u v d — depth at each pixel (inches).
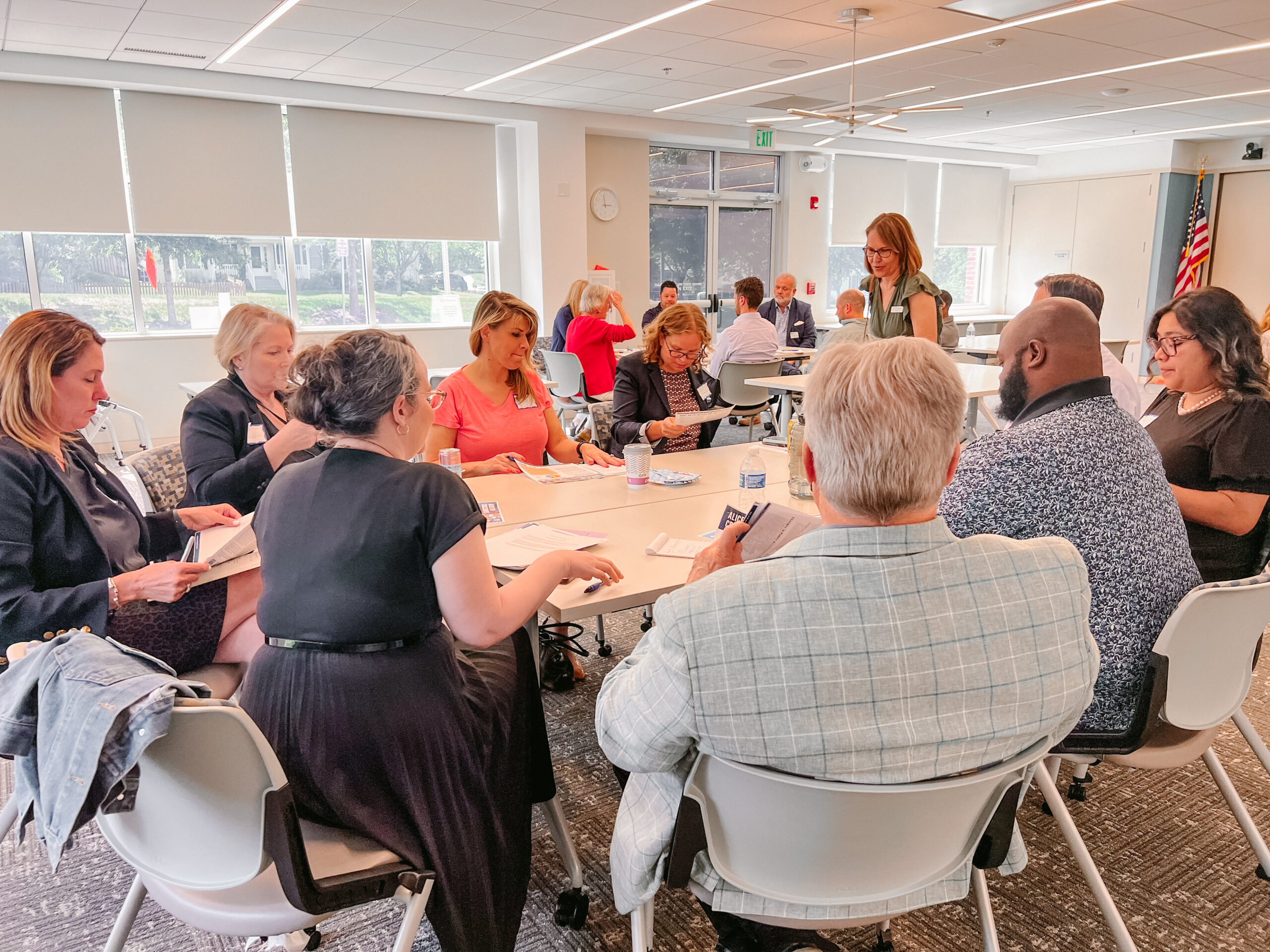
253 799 39.9
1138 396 114.5
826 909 41.6
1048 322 58.1
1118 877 73.3
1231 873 73.7
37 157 251.6
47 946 65.9
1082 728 57.9
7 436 65.4
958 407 35.9
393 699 49.4
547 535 75.2
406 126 313.1
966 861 42.5
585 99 312.3
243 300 299.0
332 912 43.6
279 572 50.6
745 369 234.1
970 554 36.0
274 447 88.7
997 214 494.0
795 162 420.2
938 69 269.9
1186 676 55.9
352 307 321.4
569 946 65.3
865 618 34.5
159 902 46.5
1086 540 54.8
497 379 112.3
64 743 37.4
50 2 188.4
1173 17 212.7
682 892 72.4
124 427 279.7
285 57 242.8
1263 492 71.1
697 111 338.0
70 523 67.4
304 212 297.7
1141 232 434.9
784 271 432.1
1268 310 127.0
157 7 193.8
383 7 198.8
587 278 346.9
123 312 280.1
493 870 55.7
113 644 42.1
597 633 124.3
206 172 277.4
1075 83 290.5
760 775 36.0
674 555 70.9
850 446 35.3
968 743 35.5
